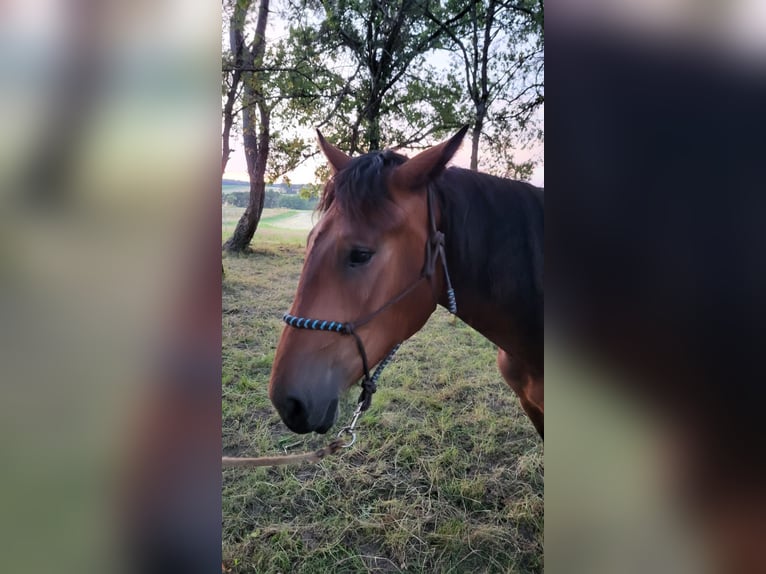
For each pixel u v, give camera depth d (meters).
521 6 4.70
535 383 1.62
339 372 1.21
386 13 4.77
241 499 2.20
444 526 2.03
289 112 5.88
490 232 1.41
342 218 1.21
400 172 1.28
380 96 5.04
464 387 3.26
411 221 1.27
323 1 4.96
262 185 7.02
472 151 4.98
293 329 1.22
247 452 2.55
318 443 2.65
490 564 1.85
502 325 1.50
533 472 2.33
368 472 2.40
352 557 1.89
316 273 1.21
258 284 5.57
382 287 1.22
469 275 1.42
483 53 4.88
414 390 3.23
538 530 2.01
